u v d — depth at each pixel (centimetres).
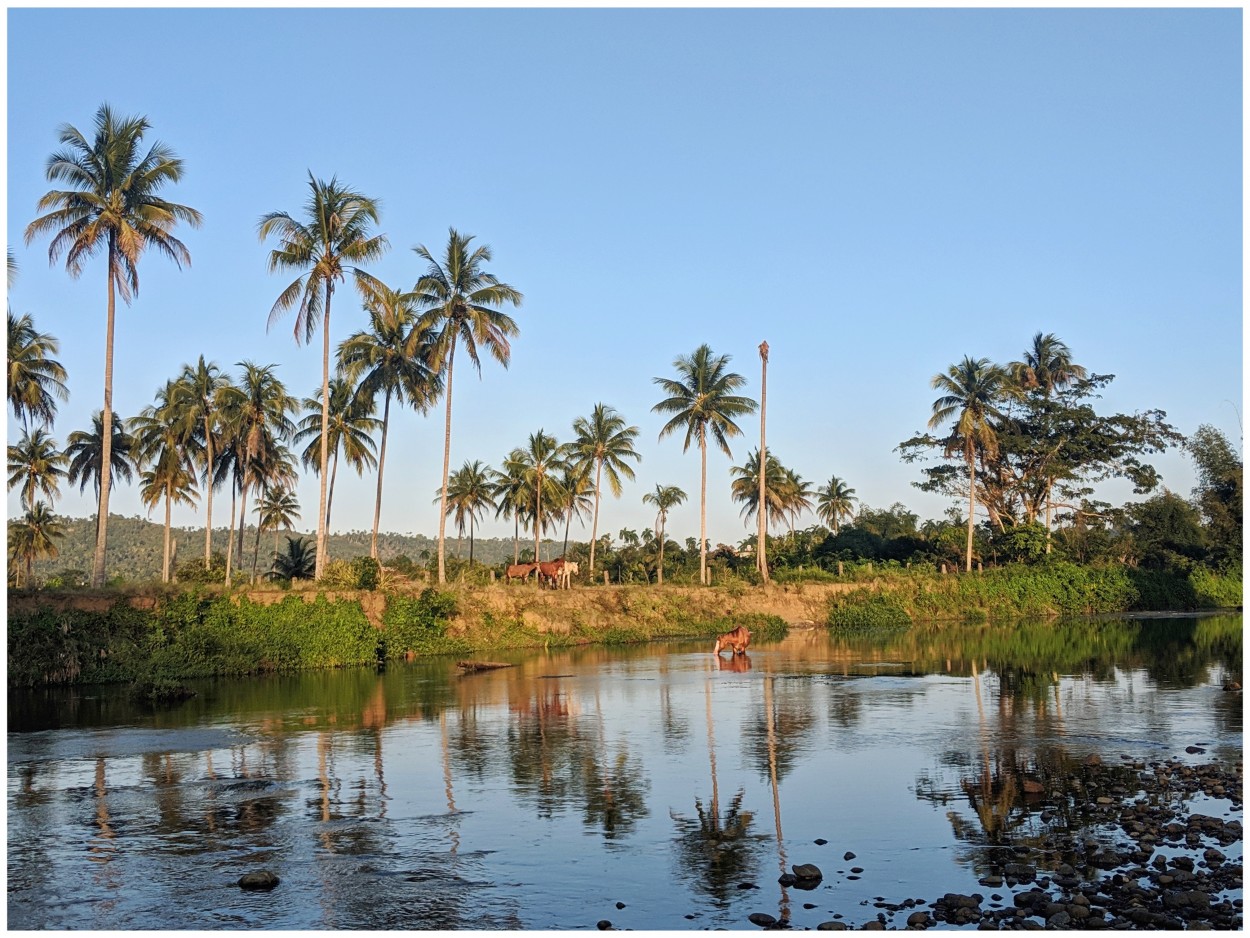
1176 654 3544
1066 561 7525
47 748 1930
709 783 1537
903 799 1416
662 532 8981
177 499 6906
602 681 2988
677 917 968
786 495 8594
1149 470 8056
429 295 4825
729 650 4178
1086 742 1820
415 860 1165
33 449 6662
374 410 5903
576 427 7462
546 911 992
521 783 1552
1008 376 7538
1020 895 990
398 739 1962
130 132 3703
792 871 1102
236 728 2150
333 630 3728
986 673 3036
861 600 6266
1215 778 1498
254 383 5909
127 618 3309
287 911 1003
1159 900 965
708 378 6184
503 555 18538
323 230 4231
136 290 3788
